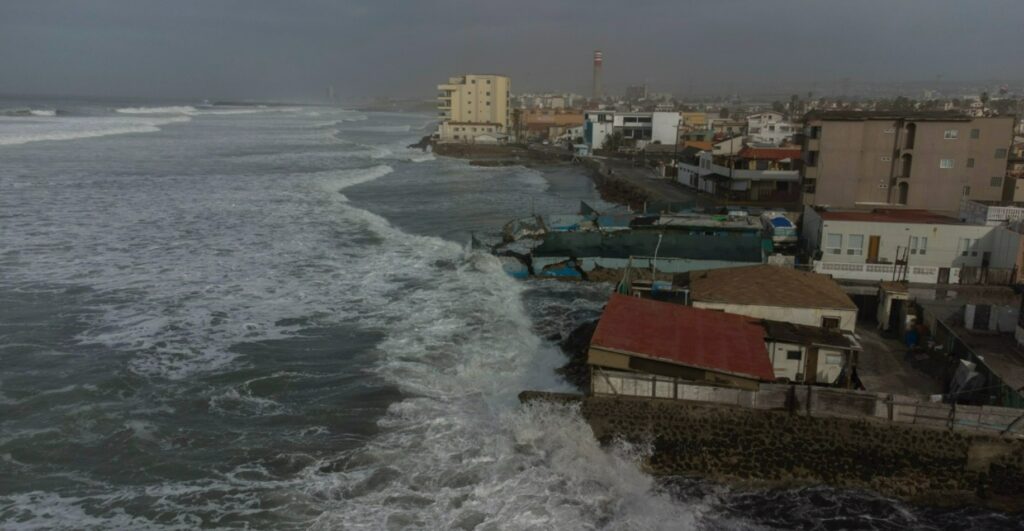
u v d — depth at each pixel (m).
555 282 36.97
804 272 26.95
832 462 18.78
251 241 42.81
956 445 18.09
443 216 56.72
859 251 32.97
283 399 22.20
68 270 34.91
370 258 39.94
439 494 17.38
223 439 19.75
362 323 29.05
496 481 18.00
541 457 19.22
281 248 41.38
